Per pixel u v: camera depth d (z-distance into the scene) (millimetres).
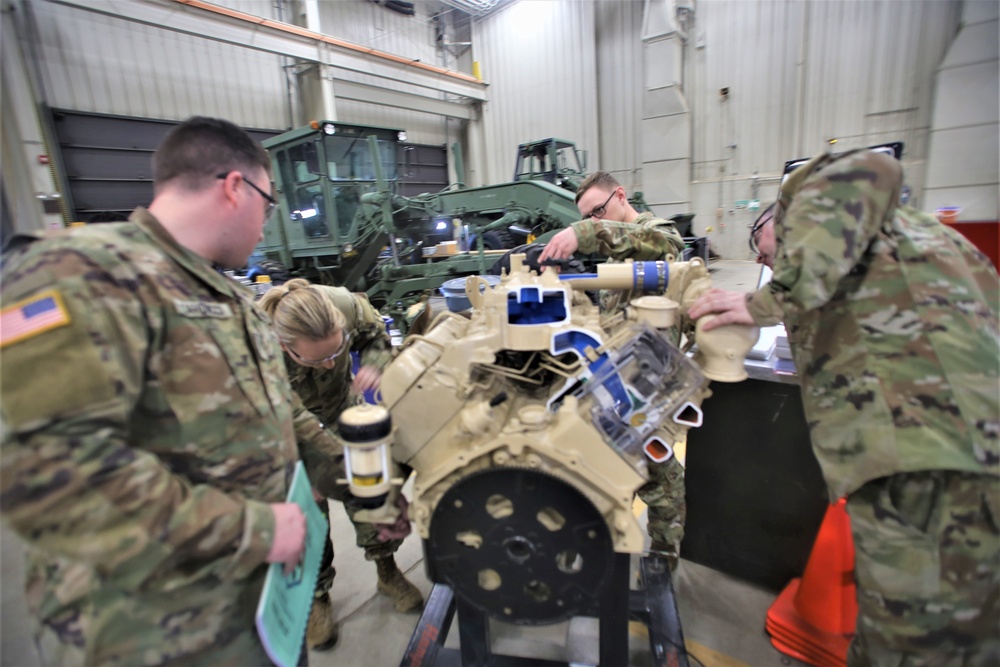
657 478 1661
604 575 896
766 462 1674
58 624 768
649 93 7918
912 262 963
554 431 906
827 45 6773
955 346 929
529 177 7105
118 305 725
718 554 1840
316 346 1321
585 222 1460
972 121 5609
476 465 924
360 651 1612
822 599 1461
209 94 7148
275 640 792
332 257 5207
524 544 916
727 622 1646
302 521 859
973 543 937
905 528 987
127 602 773
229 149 913
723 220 7926
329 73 7516
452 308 2393
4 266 721
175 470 820
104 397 673
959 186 5754
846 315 1011
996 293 1062
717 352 1046
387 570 1748
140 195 6641
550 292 1031
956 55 5602
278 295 1454
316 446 1221
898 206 1048
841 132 6879
